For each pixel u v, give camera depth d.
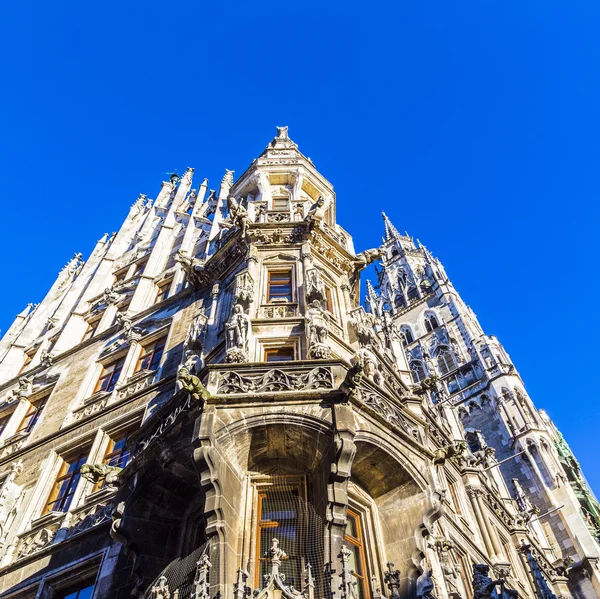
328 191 28.33
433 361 57.72
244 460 13.38
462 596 16.02
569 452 46.91
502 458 43.09
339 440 12.47
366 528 13.78
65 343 27.89
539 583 22.83
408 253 77.44
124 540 13.55
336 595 10.47
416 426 15.44
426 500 13.80
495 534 23.31
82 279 33.88
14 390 26.16
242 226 21.62
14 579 16.98
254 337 16.83
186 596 11.67
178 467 13.95
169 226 32.47
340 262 22.23
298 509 12.98
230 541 11.70
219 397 13.24
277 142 31.30
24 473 20.91
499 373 48.72
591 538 35.84
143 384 21.27
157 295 27.50
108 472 14.84
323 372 14.04
